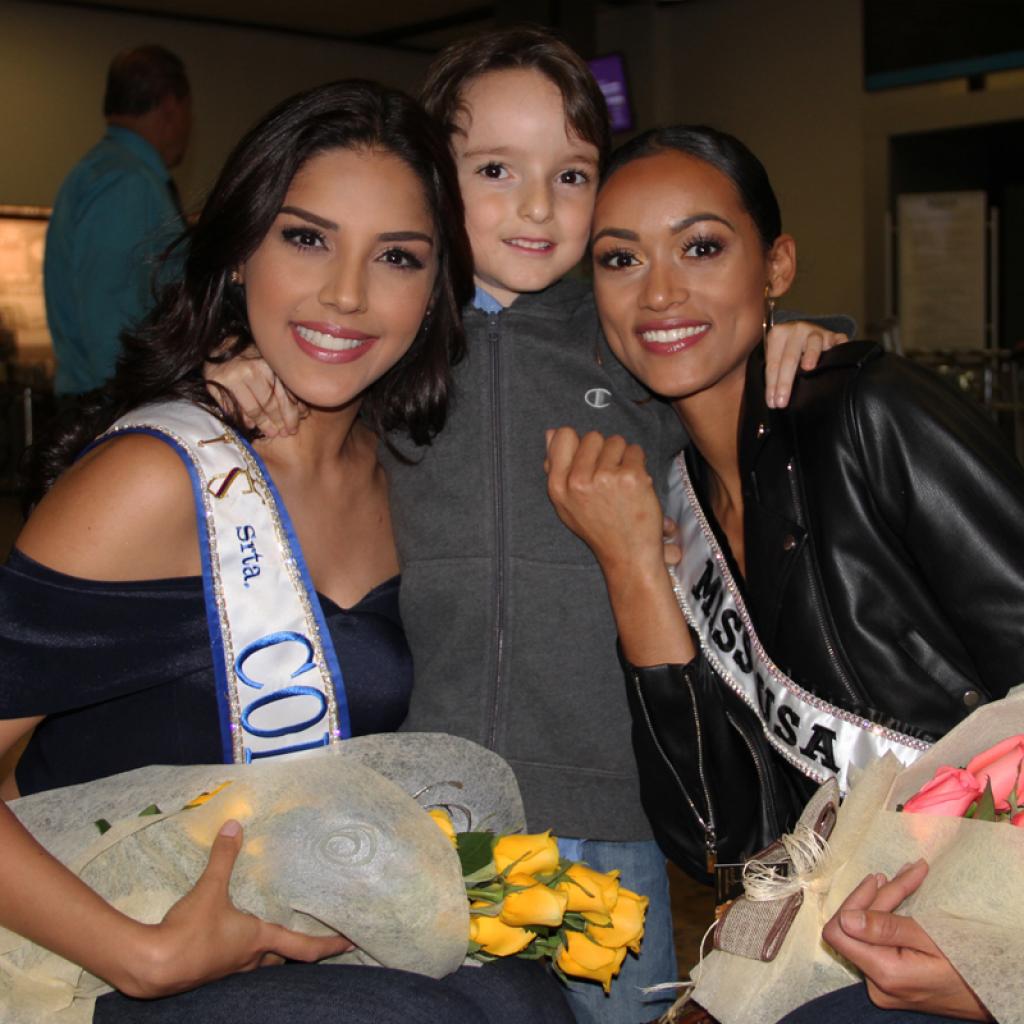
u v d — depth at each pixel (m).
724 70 9.79
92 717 1.54
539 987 1.45
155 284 1.78
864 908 1.19
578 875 1.38
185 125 4.12
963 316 8.55
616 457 1.66
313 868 1.31
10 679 1.40
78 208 3.87
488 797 1.50
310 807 1.32
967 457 1.45
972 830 1.19
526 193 1.80
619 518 1.63
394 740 1.46
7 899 1.25
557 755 1.78
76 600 1.43
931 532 1.45
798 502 1.57
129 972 1.23
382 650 1.65
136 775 1.41
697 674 1.66
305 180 1.53
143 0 9.95
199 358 1.61
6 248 9.80
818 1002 1.34
